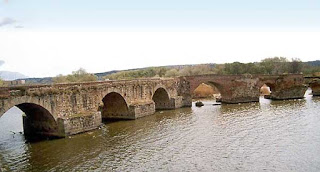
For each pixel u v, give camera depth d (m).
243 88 85.31
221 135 43.34
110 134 45.25
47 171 29.83
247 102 85.31
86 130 47.12
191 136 43.16
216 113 64.81
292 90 89.69
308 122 50.47
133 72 150.12
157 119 58.56
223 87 85.25
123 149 37.06
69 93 45.28
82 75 107.38
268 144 38.00
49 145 39.47
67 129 43.25
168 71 150.75
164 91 74.12
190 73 151.75
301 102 79.38
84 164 31.67
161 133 45.41
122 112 59.84
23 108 43.34
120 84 56.72
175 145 38.59
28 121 46.50
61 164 31.80
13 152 36.88
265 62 162.00
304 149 35.50
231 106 77.06
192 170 29.59
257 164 30.94
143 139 41.94
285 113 60.91
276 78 92.00
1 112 35.06
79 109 47.22
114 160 32.91
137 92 62.59
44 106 40.84
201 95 110.44
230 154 34.41
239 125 50.12
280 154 33.94
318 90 96.50
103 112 61.91
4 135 47.88
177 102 76.31
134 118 58.72
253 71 145.88
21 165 31.83
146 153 35.34
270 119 54.66
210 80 82.94
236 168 29.94
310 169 29.23
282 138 40.66
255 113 62.69
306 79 107.31
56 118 42.81
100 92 51.41
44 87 41.09
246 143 38.78
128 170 29.78
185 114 64.69
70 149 37.28
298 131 44.31
